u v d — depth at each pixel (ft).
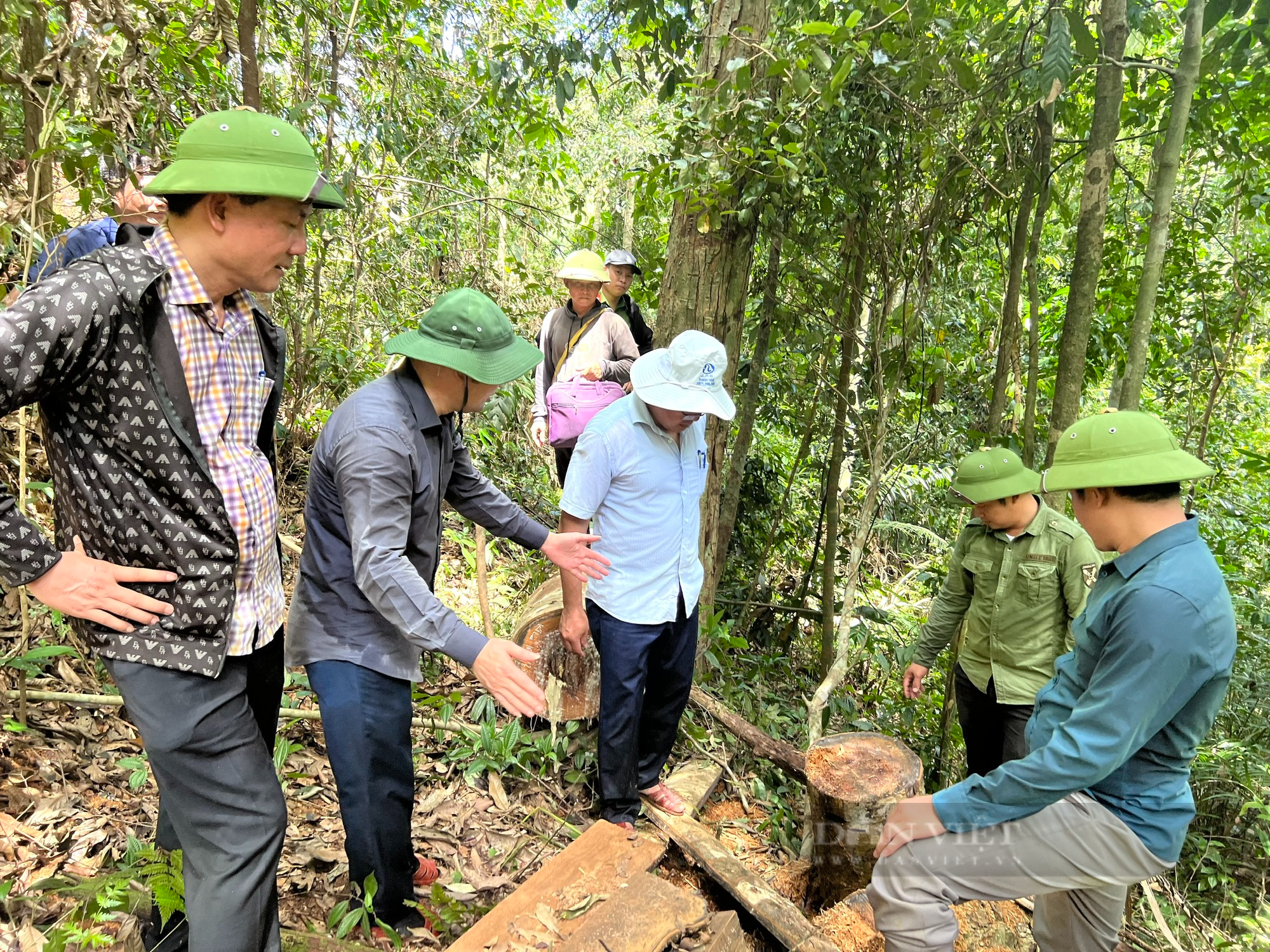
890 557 23.30
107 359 4.20
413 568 5.53
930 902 6.35
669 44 12.76
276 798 5.07
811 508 19.98
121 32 7.22
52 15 6.95
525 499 17.15
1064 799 6.08
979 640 9.96
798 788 11.16
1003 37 10.75
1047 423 14.23
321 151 13.26
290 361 14.01
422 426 6.04
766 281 13.57
